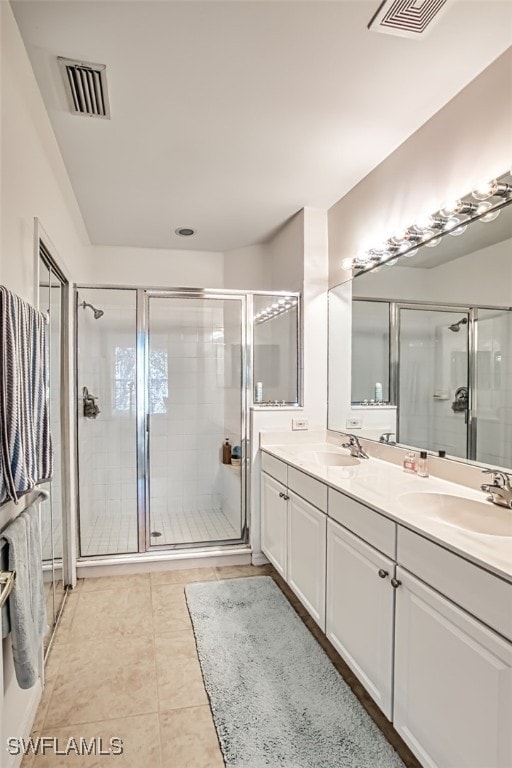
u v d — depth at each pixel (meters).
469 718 1.11
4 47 1.33
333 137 2.20
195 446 3.87
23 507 1.55
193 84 1.78
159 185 2.71
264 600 2.53
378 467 2.27
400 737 1.50
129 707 1.69
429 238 2.06
